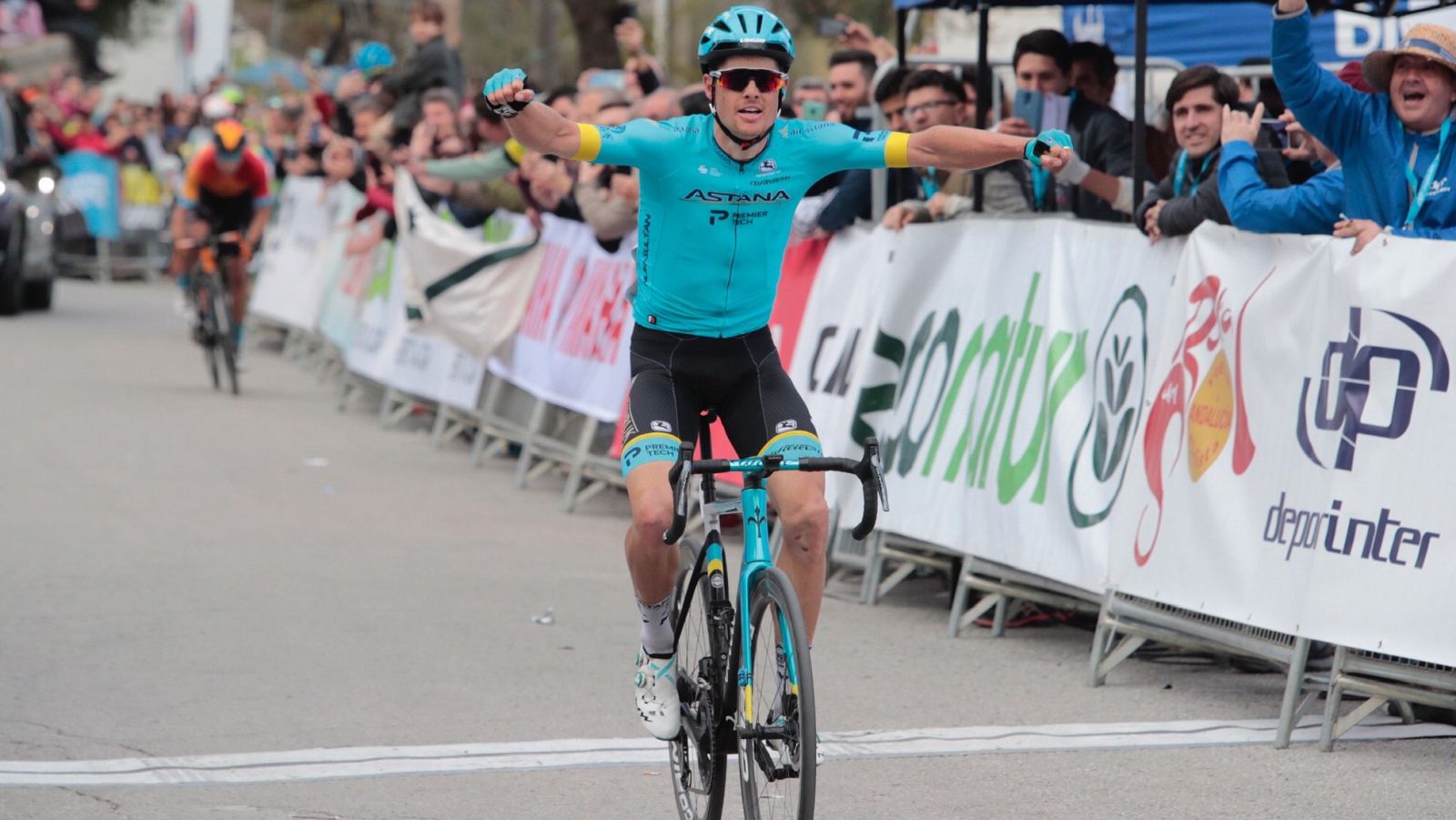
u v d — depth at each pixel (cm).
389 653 1355
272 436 2608
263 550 1750
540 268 2327
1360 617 1095
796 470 875
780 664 849
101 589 1543
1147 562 1276
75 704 1187
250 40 12512
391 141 2831
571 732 1148
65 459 2261
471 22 7569
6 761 1055
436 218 2433
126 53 8738
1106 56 1800
